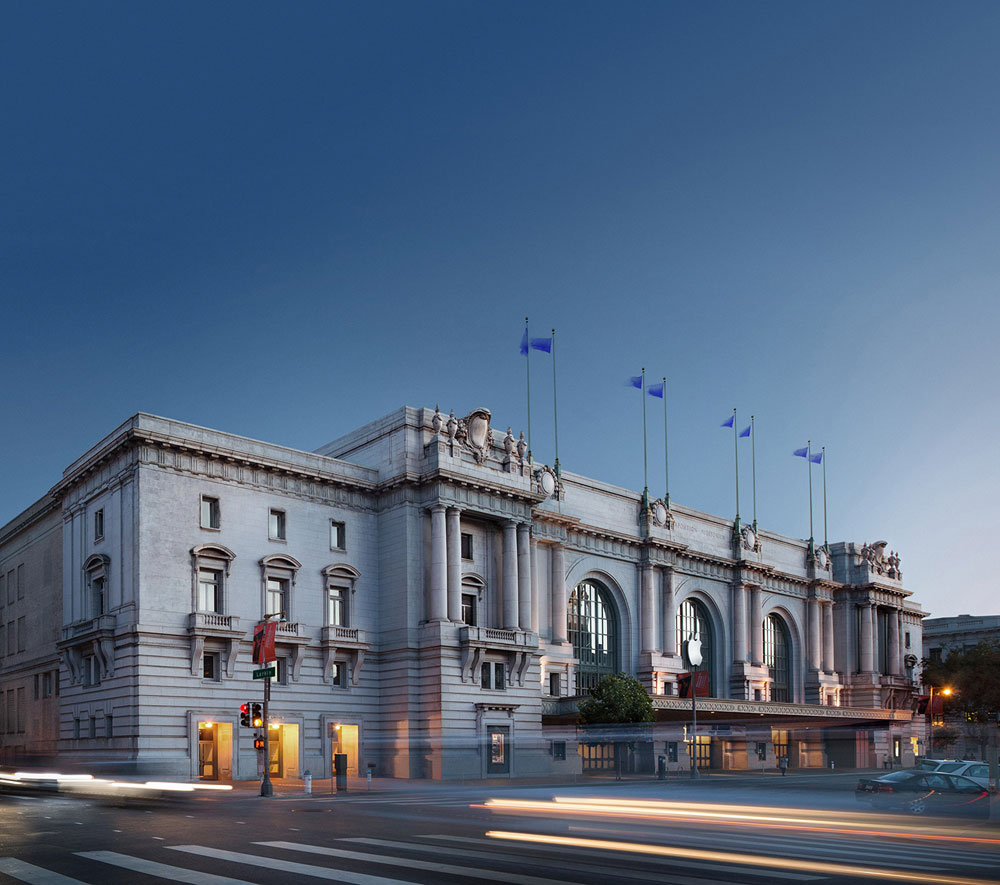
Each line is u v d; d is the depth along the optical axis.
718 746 92.38
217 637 65.44
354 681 73.25
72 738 68.94
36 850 22.73
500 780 70.25
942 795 31.16
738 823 28.59
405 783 64.75
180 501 66.12
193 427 67.50
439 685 71.81
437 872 18.56
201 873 18.78
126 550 65.00
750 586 112.31
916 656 135.88
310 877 18.08
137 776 59.94
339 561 74.25
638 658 96.94
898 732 98.56
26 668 81.38
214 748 65.19
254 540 69.75
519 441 85.00
